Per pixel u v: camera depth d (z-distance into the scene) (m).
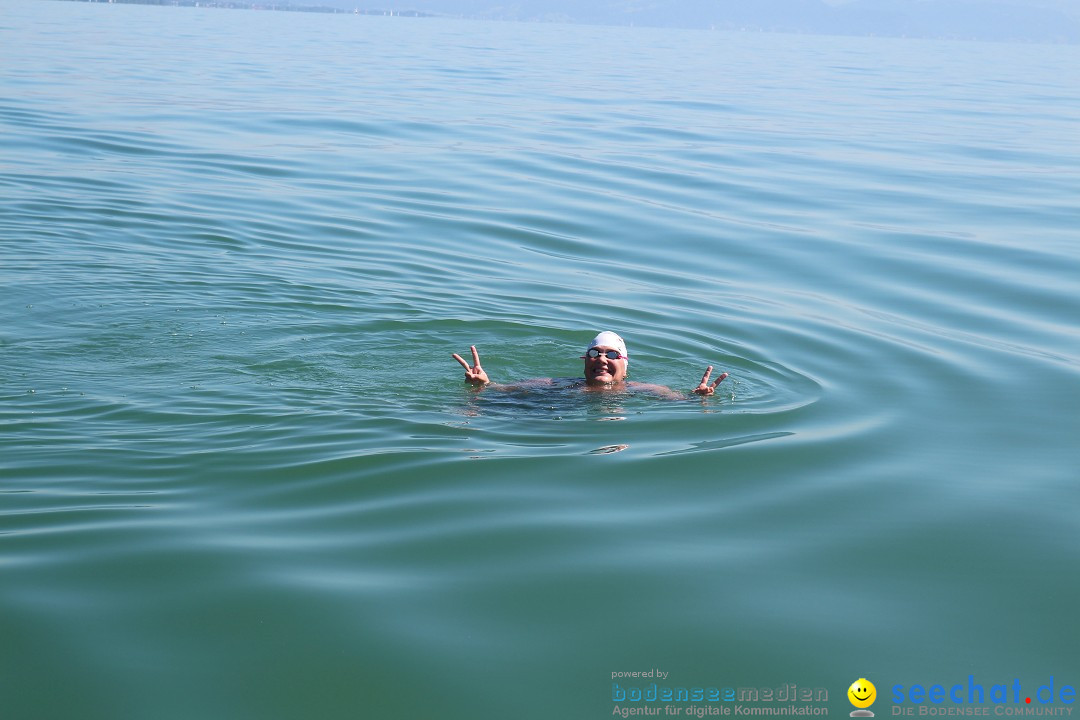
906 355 10.35
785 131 25.64
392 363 9.62
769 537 6.27
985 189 19.05
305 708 4.55
